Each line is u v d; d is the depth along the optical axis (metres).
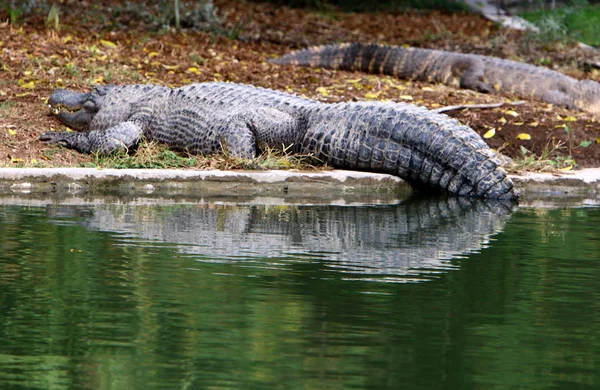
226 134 20.88
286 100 21.58
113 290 10.62
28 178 18.39
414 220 16.12
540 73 31.17
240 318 9.64
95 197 17.88
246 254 12.73
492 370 8.27
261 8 47.16
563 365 8.41
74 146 21.48
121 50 31.22
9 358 8.39
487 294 10.81
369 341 8.98
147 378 7.93
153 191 18.88
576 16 47.12
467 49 39.50
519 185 20.20
